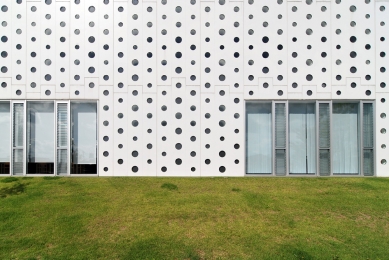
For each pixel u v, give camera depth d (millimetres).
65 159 10977
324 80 10883
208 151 10812
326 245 5797
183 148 10797
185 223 6684
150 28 10875
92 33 10859
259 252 5516
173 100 10828
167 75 10844
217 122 10828
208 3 10898
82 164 10953
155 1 10883
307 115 11078
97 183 9680
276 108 10953
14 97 10883
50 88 10859
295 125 11078
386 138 10875
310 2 10930
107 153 10844
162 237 6039
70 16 10867
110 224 6598
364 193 8734
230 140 10828
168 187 9203
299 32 10898
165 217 6961
